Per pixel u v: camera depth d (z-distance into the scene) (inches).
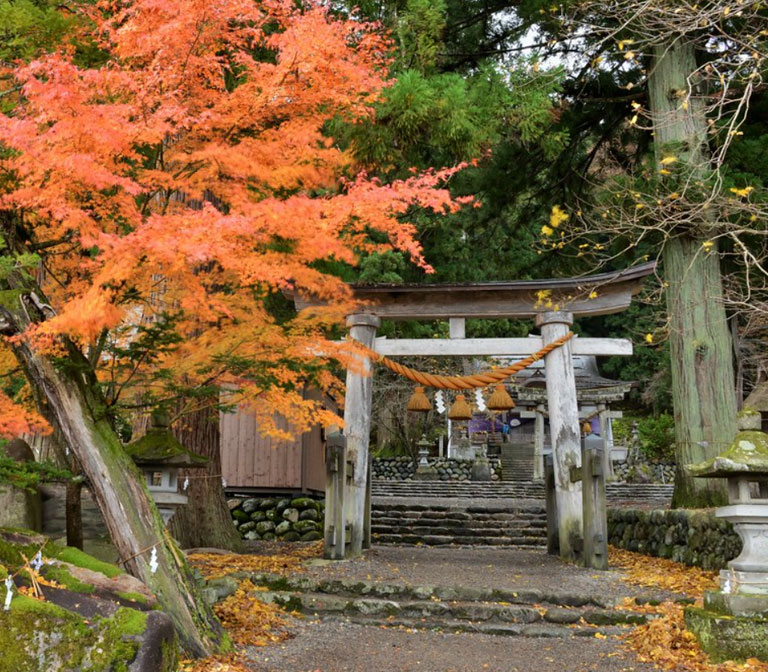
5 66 208.7
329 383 283.9
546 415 1090.1
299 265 232.4
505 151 547.5
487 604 290.4
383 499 711.7
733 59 361.4
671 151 399.2
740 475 229.1
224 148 205.3
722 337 431.2
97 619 147.2
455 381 414.6
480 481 1079.6
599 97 535.8
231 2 195.2
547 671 219.5
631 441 1194.0
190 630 197.9
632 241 392.8
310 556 407.5
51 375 200.5
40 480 204.7
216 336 232.1
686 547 382.6
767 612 218.7
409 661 225.8
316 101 222.8
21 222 210.2
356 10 390.6
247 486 530.6
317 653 226.4
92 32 228.1
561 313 422.9
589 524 376.5
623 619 276.2
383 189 200.2
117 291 207.0
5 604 140.1
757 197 400.8
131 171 209.6
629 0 313.1
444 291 428.5
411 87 336.2
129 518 199.8
